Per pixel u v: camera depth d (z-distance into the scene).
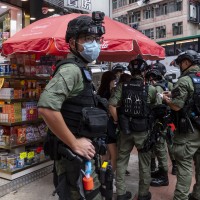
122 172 3.27
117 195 3.28
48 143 1.79
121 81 3.21
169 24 21.34
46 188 3.78
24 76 4.02
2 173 3.83
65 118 1.65
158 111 3.14
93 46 1.73
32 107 4.11
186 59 3.00
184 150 2.92
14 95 3.83
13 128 3.89
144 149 3.15
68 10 5.82
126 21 24.73
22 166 3.93
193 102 2.84
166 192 3.73
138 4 23.08
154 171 4.11
